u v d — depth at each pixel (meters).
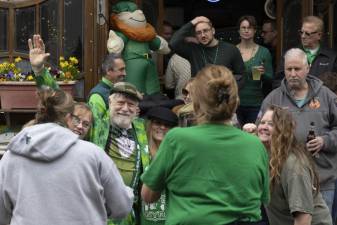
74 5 10.00
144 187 5.24
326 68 9.27
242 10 12.48
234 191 5.00
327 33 10.76
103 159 5.27
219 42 9.78
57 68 10.01
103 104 7.69
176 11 11.79
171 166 5.08
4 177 5.17
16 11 10.06
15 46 10.09
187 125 7.43
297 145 6.37
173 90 10.89
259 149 5.13
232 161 5.03
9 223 5.31
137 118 7.27
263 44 11.47
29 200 5.09
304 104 7.88
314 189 6.34
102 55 10.02
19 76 9.62
